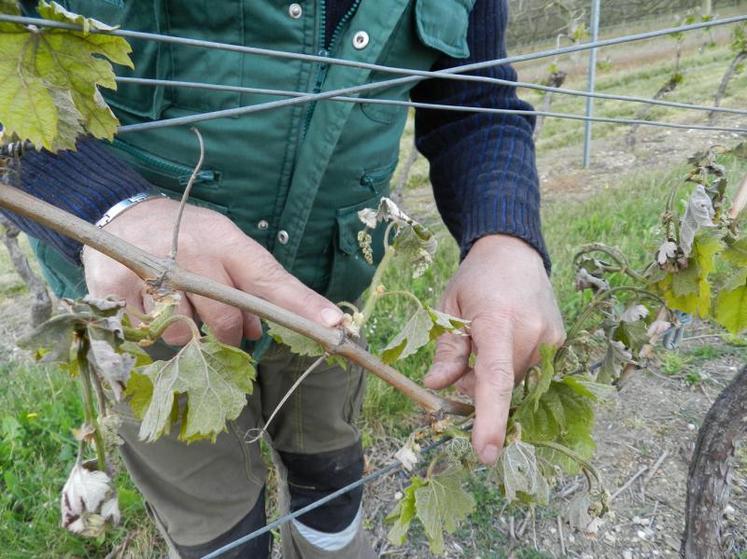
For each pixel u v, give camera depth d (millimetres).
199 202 997
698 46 8898
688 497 1617
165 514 1198
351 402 1435
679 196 3957
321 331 547
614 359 835
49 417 2457
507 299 794
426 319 582
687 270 795
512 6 8820
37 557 1934
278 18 869
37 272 4148
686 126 866
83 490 417
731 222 793
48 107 357
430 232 615
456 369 820
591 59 5477
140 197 696
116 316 390
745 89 6910
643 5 9117
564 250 3432
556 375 751
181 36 871
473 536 1937
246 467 1246
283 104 571
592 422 730
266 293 658
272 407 1356
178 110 923
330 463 1413
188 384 471
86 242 409
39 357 398
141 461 1146
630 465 2150
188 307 682
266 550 1361
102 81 369
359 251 1163
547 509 2006
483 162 1057
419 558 1899
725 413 1495
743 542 1812
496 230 917
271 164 965
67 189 675
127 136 940
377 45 918
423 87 1194
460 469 689
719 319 796
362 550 1633
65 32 359
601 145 6270
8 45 350
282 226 1033
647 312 816
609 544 1891
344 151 999
